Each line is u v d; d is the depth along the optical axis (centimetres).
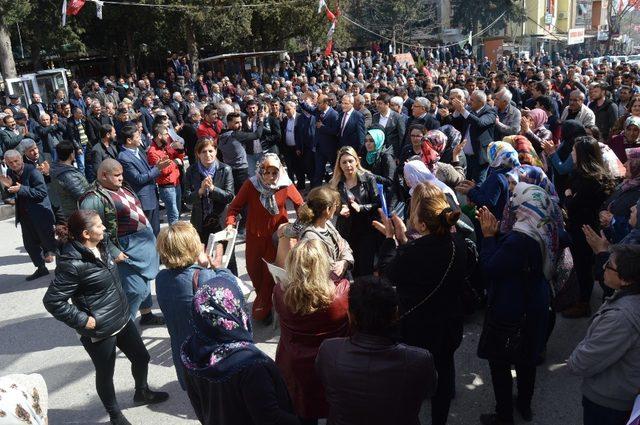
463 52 3800
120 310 375
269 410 232
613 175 475
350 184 495
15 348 534
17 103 1444
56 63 3030
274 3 2688
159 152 773
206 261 359
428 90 1364
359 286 237
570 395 400
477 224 469
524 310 335
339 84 1816
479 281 464
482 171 766
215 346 239
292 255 298
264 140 967
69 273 347
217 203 557
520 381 364
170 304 350
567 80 1334
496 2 4891
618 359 259
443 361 334
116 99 1756
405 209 550
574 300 400
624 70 1505
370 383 226
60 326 575
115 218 481
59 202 638
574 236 475
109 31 2752
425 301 317
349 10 4266
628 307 256
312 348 302
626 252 263
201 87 2227
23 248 844
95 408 427
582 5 6769
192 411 411
